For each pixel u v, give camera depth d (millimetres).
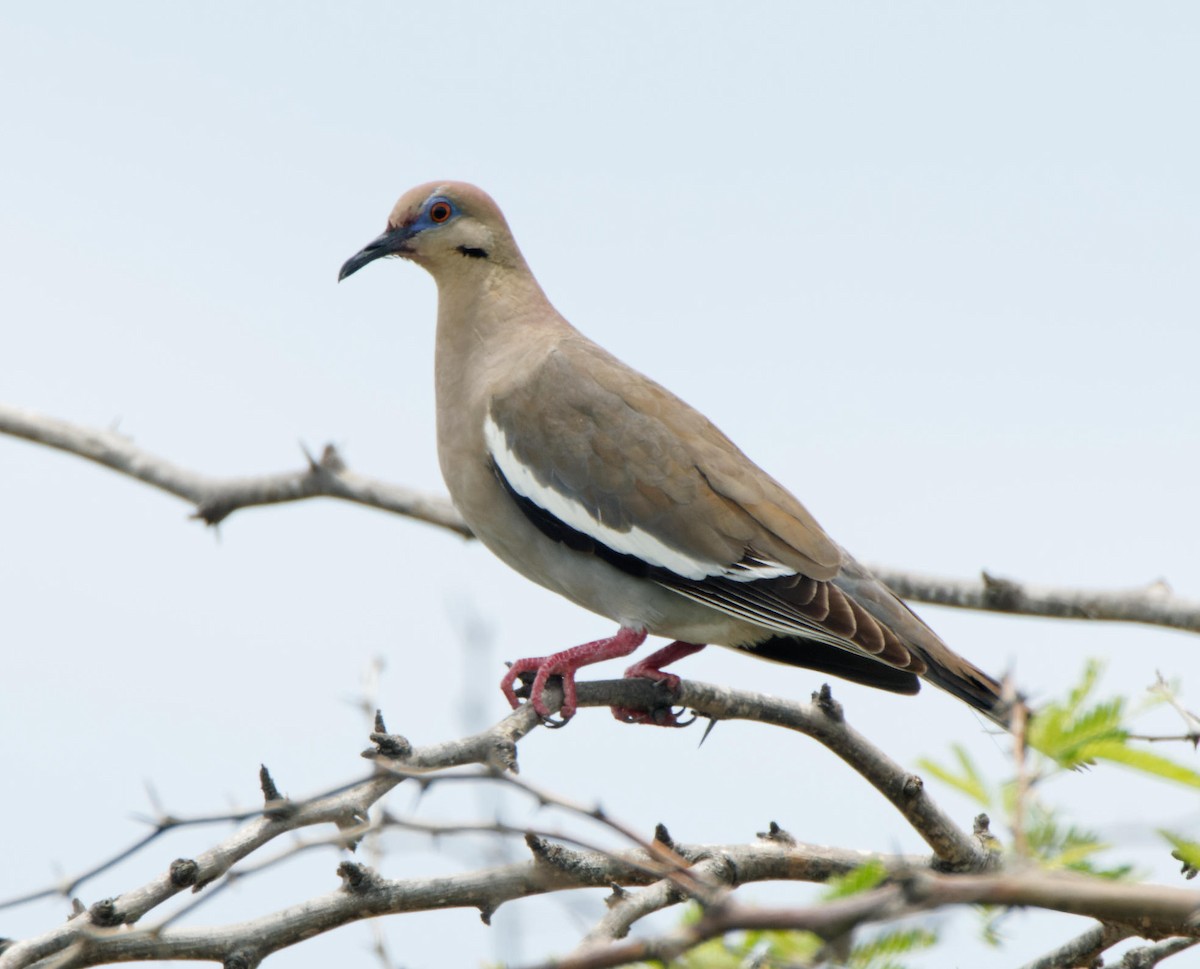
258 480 15391
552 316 12766
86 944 6457
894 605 11484
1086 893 4391
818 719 9305
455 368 12562
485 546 12477
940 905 4375
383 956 7449
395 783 7402
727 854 8625
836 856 8898
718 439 12039
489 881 7828
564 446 11695
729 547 11359
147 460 15727
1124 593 13852
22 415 15945
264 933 7230
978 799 6133
